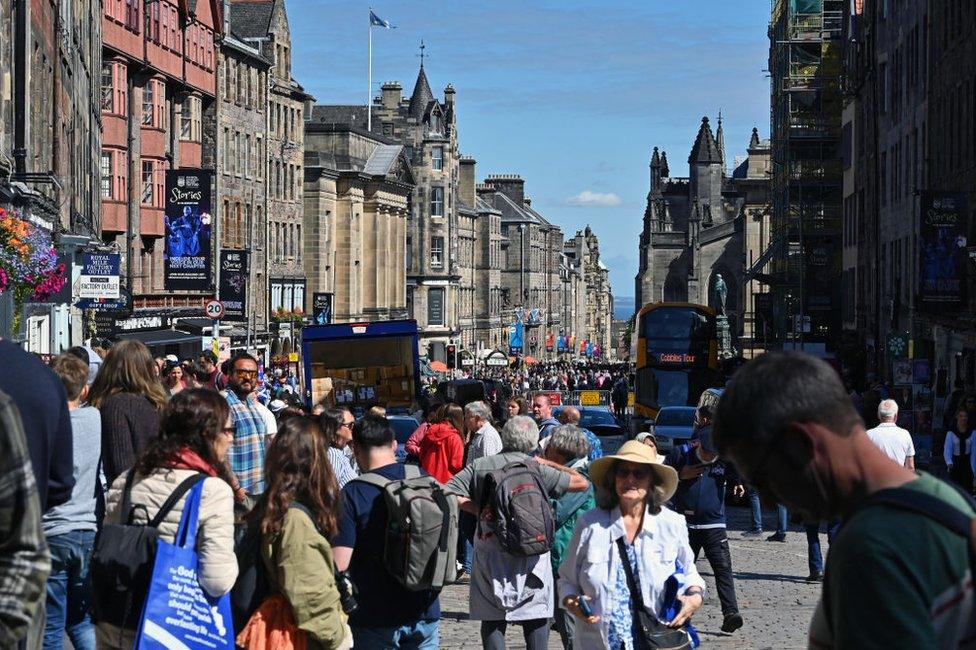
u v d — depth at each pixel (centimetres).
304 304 11394
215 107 8544
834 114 10250
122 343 1297
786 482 461
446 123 16512
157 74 7700
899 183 6981
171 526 946
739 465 469
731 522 3338
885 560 419
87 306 4769
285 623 988
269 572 989
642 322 6669
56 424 795
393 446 1188
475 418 2186
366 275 13550
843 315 9469
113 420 1256
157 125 7712
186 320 7662
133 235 7506
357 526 1155
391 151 13712
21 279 2480
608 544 1082
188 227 6375
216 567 942
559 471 1439
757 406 459
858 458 454
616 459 1073
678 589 1078
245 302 7525
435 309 16225
